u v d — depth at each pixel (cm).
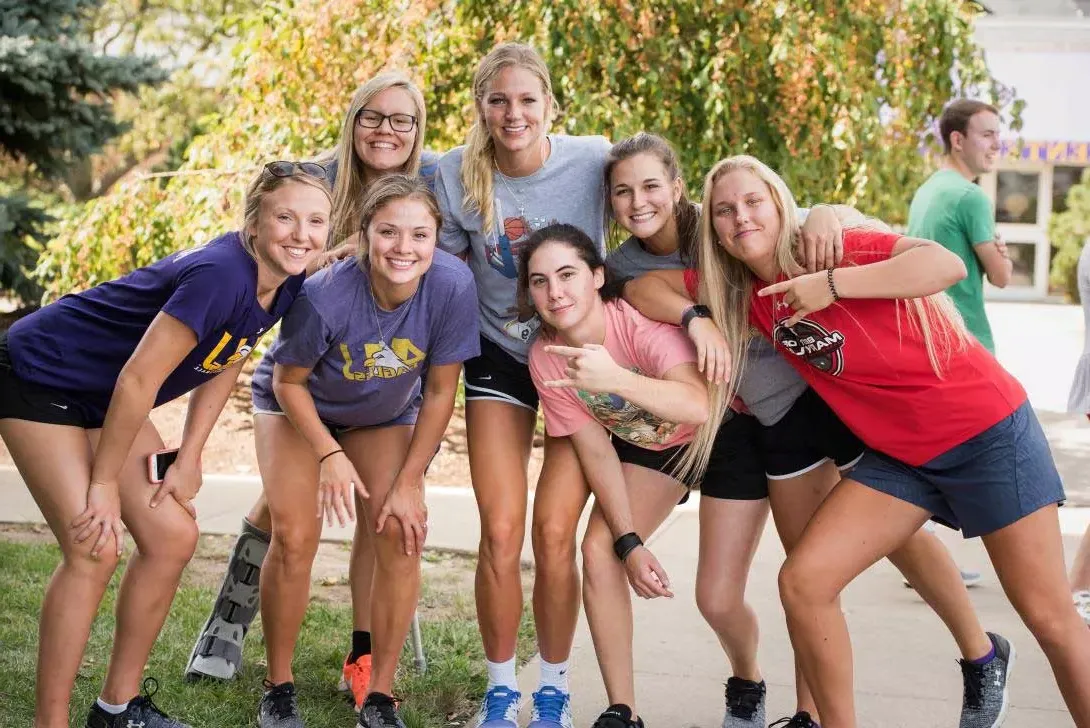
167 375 293
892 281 281
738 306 316
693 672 393
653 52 735
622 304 330
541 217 352
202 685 377
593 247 324
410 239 308
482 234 355
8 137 1077
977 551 530
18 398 298
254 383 359
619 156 327
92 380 303
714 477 334
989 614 447
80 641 296
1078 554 439
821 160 760
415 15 729
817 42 705
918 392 289
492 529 327
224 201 799
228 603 382
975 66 779
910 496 294
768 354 323
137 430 293
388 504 331
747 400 327
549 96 349
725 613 332
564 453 336
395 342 326
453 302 324
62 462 297
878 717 353
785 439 326
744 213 299
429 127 797
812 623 289
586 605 324
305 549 336
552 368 328
